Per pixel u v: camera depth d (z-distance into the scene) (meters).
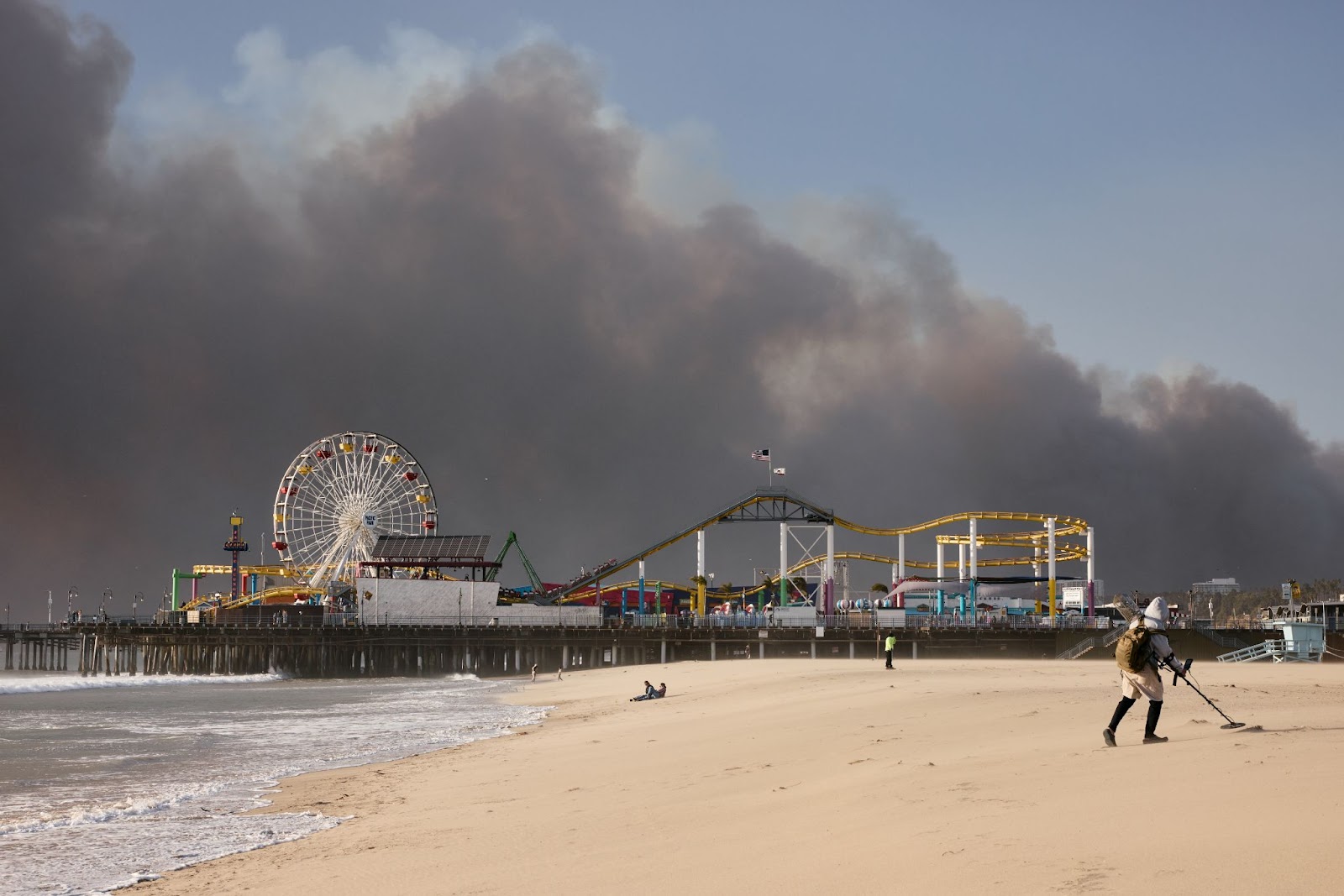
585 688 83.31
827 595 160.62
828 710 38.53
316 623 137.25
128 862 20.91
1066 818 14.10
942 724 29.75
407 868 17.72
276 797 29.31
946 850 13.20
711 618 141.12
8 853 22.02
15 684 106.94
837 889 12.24
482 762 35.50
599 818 20.84
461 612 136.00
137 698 83.88
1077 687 43.62
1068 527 167.12
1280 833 11.84
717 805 20.42
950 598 177.50
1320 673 56.69
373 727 53.22
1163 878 10.74
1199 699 33.28
